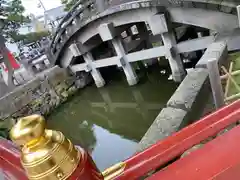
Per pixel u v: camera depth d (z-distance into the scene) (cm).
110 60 1234
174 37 957
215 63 378
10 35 1725
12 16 1584
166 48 980
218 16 757
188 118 420
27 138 75
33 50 1944
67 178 76
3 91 1358
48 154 75
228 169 87
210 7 745
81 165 79
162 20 891
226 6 698
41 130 77
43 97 1311
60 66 1463
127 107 1179
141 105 1121
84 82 1451
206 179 87
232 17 721
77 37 1277
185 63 1160
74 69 1417
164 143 105
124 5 989
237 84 463
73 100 1402
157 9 909
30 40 2078
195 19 827
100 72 1429
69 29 1262
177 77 1021
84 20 1172
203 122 108
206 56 572
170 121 413
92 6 1147
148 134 408
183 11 847
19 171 124
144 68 1322
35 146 77
